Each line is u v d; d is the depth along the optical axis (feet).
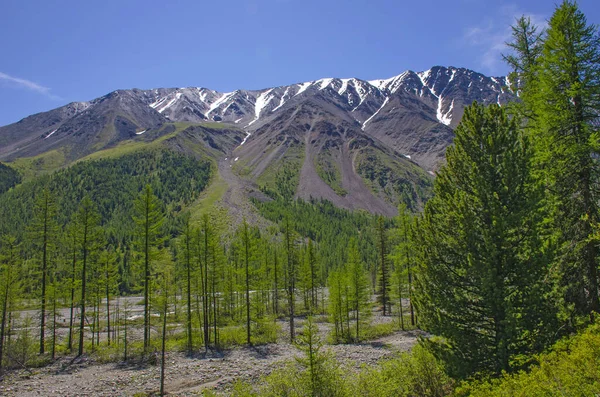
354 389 55.83
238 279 205.36
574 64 48.24
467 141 50.78
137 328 171.32
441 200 53.26
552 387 32.14
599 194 47.03
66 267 134.10
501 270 44.83
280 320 194.59
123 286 339.16
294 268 158.10
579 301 46.34
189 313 128.77
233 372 96.99
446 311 48.88
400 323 157.07
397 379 57.52
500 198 46.06
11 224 500.74
